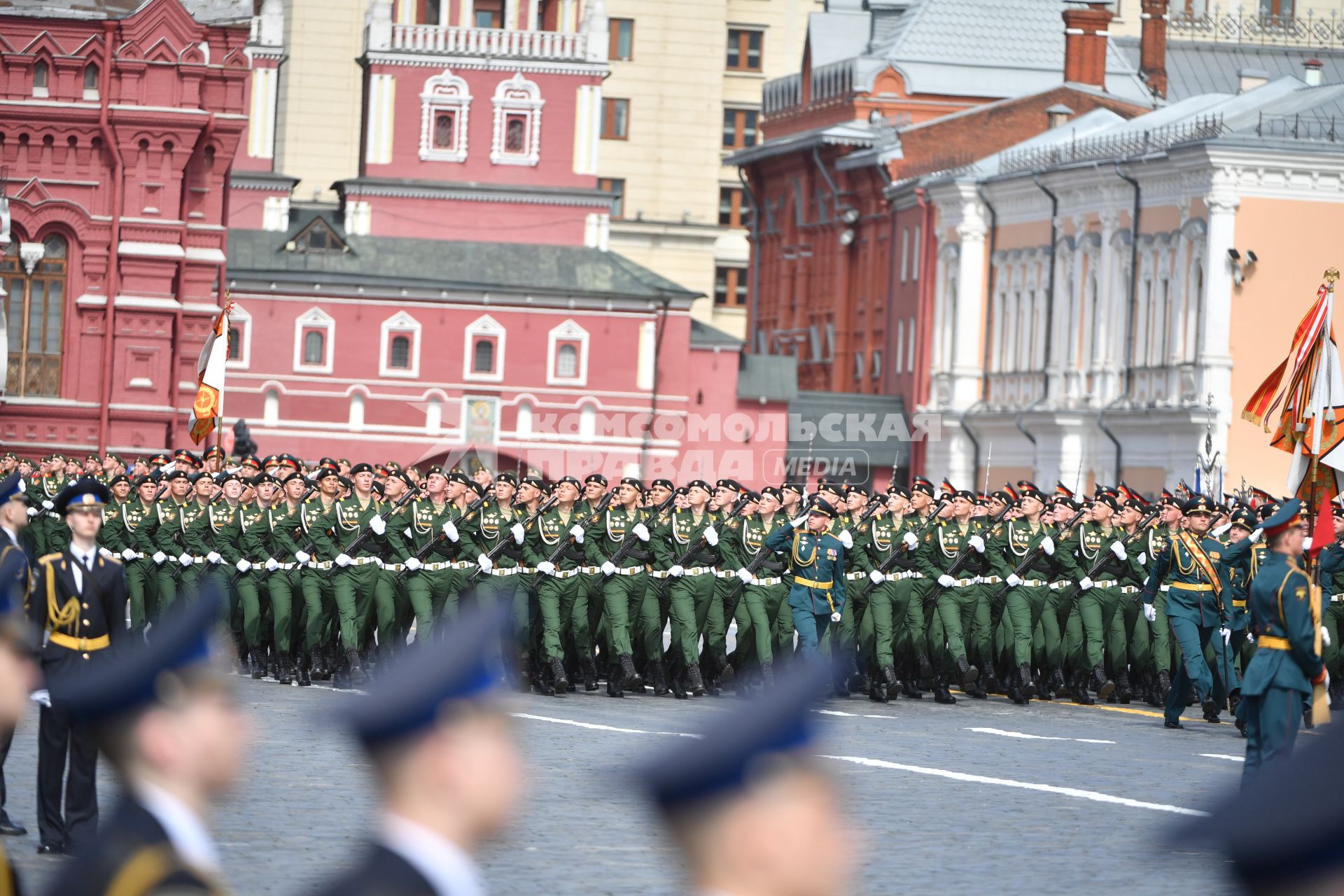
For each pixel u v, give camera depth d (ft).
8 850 127.54
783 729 31.89
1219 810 29.27
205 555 271.49
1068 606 258.37
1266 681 149.59
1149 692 260.01
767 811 31.65
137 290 506.48
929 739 204.03
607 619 251.60
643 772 32.01
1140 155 620.49
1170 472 598.75
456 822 35.37
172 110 502.79
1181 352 595.06
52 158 503.20
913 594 255.50
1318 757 28.73
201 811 42.27
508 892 116.57
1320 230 583.17
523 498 255.09
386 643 255.70
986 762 184.14
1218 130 591.37
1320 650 152.87
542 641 253.24
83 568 126.11
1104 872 126.62
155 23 502.38
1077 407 648.38
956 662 253.85
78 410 504.02
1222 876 30.42
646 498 256.93
